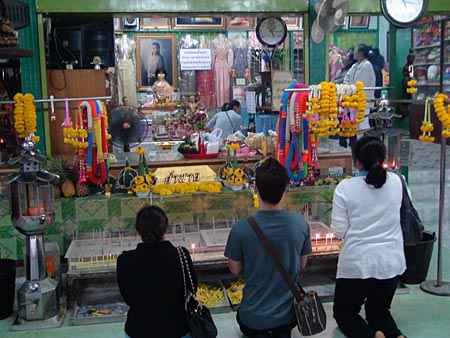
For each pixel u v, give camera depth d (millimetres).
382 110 4426
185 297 2609
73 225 4500
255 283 2896
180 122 8445
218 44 9094
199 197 4602
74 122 5629
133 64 8797
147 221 2594
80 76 5770
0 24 3949
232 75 9180
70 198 4488
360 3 5953
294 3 5824
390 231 3361
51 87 5727
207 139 5820
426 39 8250
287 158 4543
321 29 5625
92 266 4066
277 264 2844
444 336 3584
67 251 4219
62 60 6027
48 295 3789
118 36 9188
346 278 3406
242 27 9266
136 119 5375
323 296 4133
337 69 9484
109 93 6523
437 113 4121
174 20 9273
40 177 3633
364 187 3332
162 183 4695
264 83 7684
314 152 4551
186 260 2615
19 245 4531
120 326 3781
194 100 8906
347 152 5777
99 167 4465
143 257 2574
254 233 2850
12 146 5293
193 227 4723
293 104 4406
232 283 4312
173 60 9398
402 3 5113
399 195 3389
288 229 2865
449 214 6285
